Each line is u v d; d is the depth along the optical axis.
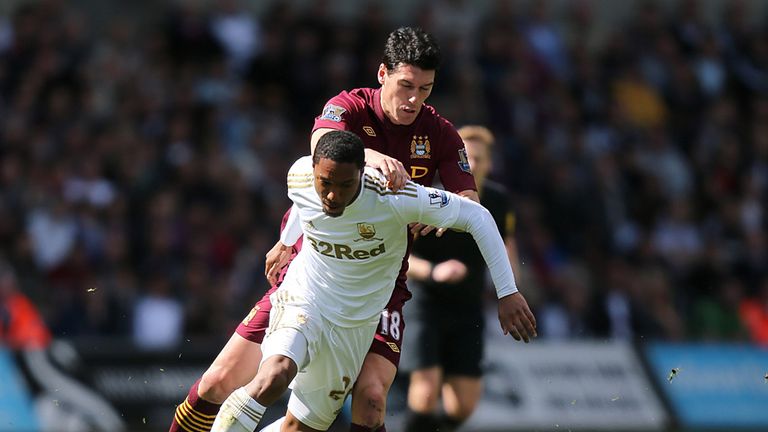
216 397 19.52
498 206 26.05
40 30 42.31
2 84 41.19
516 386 35.91
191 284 37.66
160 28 46.16
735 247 46.75
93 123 41.19
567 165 45.31
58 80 41.53
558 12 54.78
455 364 25.44
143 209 39.66
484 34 48.25
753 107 52.34
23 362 32.78
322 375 19.31
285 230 19.72
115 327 36.53
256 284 38.78
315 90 44.59
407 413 25.28
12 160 39.03
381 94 19.09
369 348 19.69
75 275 37.47
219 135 42.25
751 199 49.12
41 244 37.62
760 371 39.38
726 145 50.06
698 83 51.53
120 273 37.47
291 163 42.94
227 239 39.47
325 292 18.92
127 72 43.31
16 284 35.97
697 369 38.66
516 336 18.62
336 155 17.45
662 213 46.56
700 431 37.66
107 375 33.09
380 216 18.27
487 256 18.70
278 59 44.72
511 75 47.31
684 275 44.59
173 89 43.25
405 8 52.84
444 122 19.70
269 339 18.78
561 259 43.44
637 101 49.94
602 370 37.38
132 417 32.72
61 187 38.81
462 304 25.38
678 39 52.41
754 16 58.03
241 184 40.66
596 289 41.28
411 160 19.39
